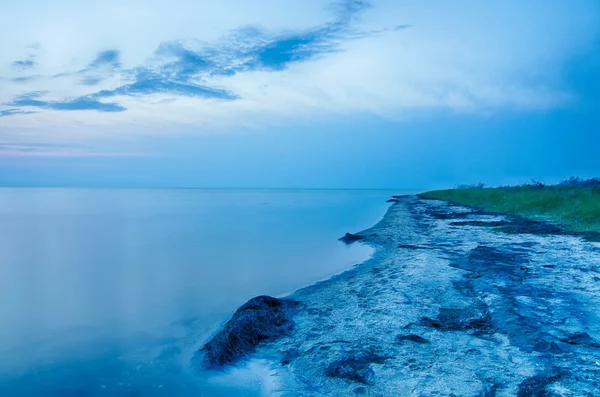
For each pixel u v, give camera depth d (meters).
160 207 47.31
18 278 11.46
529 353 5.21
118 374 5.40
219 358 5.49
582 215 19.02
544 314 6.55
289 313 7.36
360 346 5.67
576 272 9.34
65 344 6.52
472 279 9.05
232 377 5.16
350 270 11.25
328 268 12.09
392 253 13.17
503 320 6.34
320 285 9.70
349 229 23.06
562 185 40.81
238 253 15.18
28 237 20.30
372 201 60.75
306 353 5.61
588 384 4.39
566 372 4.67
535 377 4.58
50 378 5.32
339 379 4.82
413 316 6.80
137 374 5.39
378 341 5.83
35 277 11.61
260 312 6.85
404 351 5.46
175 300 9.03
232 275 11.50
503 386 4.43
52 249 16.56
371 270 10.78
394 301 7.61
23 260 14.23
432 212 29.89
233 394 4.77
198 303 8.77
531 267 9.87
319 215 33.56
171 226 25.19
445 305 7.33
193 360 5.71
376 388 4.55
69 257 14.75
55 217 32.47
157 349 6.26
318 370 5.08
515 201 29.92
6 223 27.25
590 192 25.62
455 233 17.30
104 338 6.77
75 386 5.12
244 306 7.39
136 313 8.14
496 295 7.56
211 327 7.24
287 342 6.08
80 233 21.83
